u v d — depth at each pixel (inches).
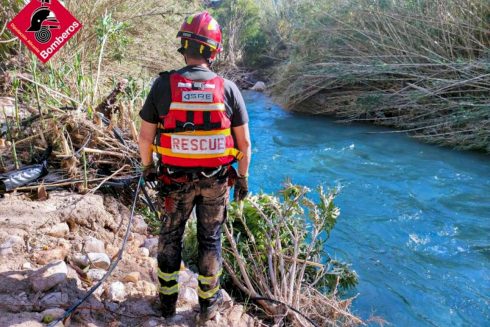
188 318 120.5
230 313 126.8
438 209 232.1
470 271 179.8
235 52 639.8
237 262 150.4
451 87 359.3
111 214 157.6
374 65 386.0
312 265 155.3
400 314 155.7
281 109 455.8
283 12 607.2
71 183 161.0
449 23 371.2
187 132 100.4
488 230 211.2
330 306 139.9
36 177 159.0
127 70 319.9
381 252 193.2
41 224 137.9
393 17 395.9
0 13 250.2
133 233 151.9
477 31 374.3
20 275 117.0
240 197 117.6
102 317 112.7
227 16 648.4
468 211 230.2
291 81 466.9
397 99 386.0
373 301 161.5
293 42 503.8
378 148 327.0
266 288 141.9
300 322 132.3
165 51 392.5
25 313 105.0
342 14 438.6
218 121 101.3
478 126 323.9
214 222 111.8
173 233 111.0
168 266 113.0
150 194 178.5
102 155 176.4
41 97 214.7
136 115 213.9
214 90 100.6
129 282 126.0
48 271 117.7
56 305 110.7
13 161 169.5
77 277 121.8
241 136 106.8
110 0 315.6
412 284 171.8
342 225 214.8
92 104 202.7
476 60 367.6
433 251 194.1
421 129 364.2
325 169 286.5
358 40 425.1
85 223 145.7
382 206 235.3
